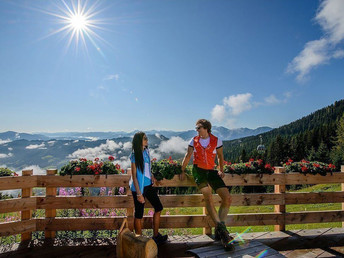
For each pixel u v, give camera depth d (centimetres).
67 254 346
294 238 409
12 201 379
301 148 7281
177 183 427
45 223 400
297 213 442
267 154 7450
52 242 387
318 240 400
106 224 408
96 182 413
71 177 410
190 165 442
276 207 454
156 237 376
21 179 390
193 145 385
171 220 418
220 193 362
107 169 423
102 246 373
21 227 385
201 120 379
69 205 405
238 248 338
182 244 386
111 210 545
